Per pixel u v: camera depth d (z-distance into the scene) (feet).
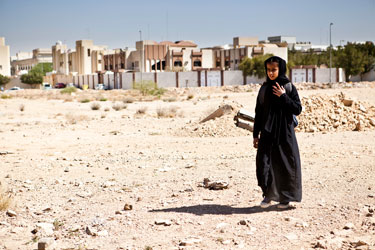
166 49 317.42
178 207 19.27
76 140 53.06
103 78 296.30
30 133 61.26
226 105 56.54
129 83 266.36
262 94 17.22
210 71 269.85
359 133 46.03
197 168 29.89
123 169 32.07
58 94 213.87
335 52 317.63
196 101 139.95
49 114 103.96
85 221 18.37
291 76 268.00
